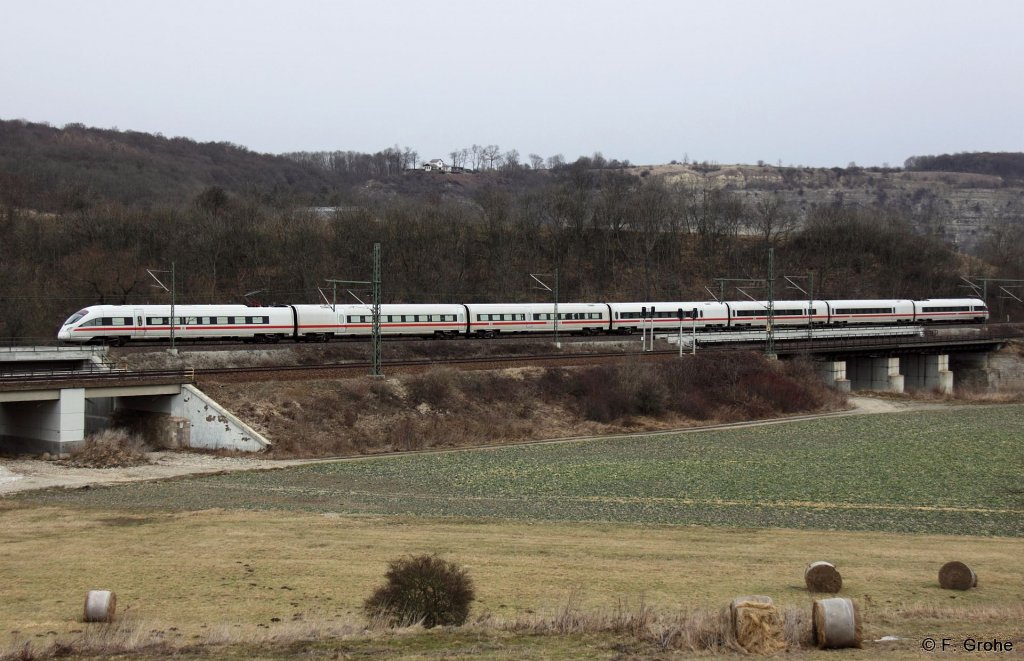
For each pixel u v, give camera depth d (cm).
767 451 7188
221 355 8156
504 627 2497
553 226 16738
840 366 11300
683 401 9175
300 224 13762
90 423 7431
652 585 3173
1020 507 5066
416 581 2673
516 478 5938
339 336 9150
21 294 10294
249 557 3628
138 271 11938
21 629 2586
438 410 7812
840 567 3491
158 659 2227
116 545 3862
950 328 13500
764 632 2211
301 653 2247
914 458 6825
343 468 6234
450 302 13100
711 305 11725
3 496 5138
